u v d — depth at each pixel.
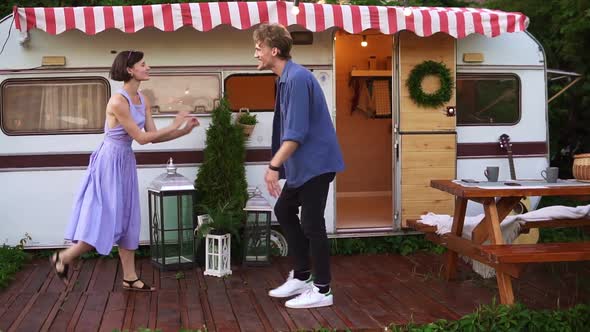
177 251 5.67
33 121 6.01
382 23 5.89
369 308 4.58
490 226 4.68
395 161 6.39
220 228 5.52
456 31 6.00
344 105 8.52
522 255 4.21
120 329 4.18
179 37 6.09
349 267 5.85
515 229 5.25
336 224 6.53
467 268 5.74
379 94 8.40
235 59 6.16
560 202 7.79
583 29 7.46
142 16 5.62
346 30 5.83
